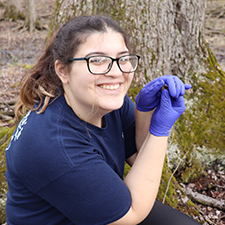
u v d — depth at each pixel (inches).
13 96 183.6
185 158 109.3
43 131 41.7
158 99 54.6
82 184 40.5
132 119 60.7
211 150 110.7
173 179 95.3
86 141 44.2
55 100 45.6
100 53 40.9
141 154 48.6
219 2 437.7
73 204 41.7
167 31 106.0
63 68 43.5
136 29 95.2
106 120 52.6
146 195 46.0
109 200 41.6
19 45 370.6
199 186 105.7
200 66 119.6
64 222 46.7
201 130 113.4
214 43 312.7
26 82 48.1
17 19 479.5
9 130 111.7
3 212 83.4
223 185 103.7
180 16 108.4
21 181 43.9
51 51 47.3
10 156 46.3
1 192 85.3
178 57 113.9
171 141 109.4
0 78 231.6
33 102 48.3
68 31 42.3
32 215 46.3
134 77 100.0
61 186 40.6
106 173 42.5
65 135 42.1
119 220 43.0
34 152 40.8
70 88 44.4
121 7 92.9
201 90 118.1
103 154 48.8
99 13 93.3
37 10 529.7
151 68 102.7
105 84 42.5
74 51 41.2
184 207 88.6
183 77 116.6
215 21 379.2
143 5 95.0
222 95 118.0
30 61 305.7
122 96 45.7
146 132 59.0
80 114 45.7
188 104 116.8
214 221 90.1
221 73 124.6
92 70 41.0
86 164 41.3
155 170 47.3
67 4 95.3
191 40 114.0
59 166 39.9
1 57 321.4
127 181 47.1
